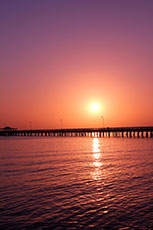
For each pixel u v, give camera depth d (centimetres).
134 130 7806
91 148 4353
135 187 1523
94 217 1077
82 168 2212
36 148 4497
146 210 1140
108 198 1319
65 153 3519
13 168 2244
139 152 3466
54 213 1126
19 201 1286
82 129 9419
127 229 965
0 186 1582
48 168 2230
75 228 980
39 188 1531
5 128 13988
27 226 999
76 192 1439
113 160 2706
